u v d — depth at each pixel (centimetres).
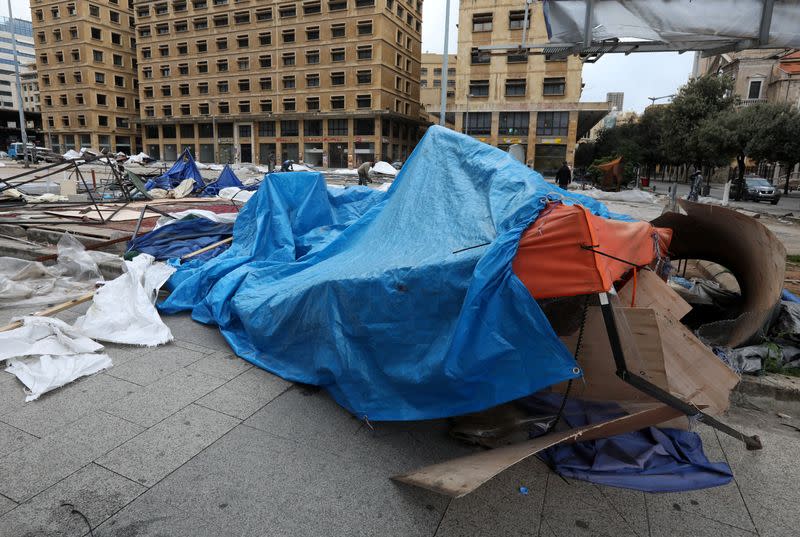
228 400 354
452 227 354
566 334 306
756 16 571
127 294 483
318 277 408
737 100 3036
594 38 612
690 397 301
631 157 3762
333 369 345
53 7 6850
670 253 600
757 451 315
